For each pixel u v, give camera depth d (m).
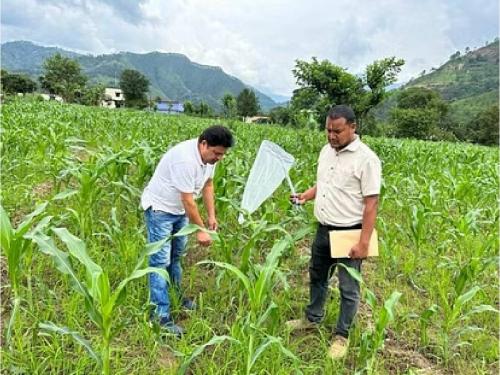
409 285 4.82
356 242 3.30
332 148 3.43
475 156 12.30
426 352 3.62
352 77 24.45
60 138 9.01
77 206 5.32
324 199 3.45
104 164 4.69
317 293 3.68
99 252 4.25
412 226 5.12
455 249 5.75
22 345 2.95
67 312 3.37
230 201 3.97
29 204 5.75
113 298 2.51
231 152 8.04
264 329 3.16
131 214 5.37
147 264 3.52
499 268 5.32
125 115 20.78
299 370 2.83
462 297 3.54
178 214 3.56
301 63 25.00
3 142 8.02
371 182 3.20
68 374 2.91
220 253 4.55
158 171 3.51
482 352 3.66
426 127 45.25
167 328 3.40
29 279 3.36
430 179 9.12
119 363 3.01
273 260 2.97
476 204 7.53
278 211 6.00
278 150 4.14
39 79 68.00
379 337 3.03
